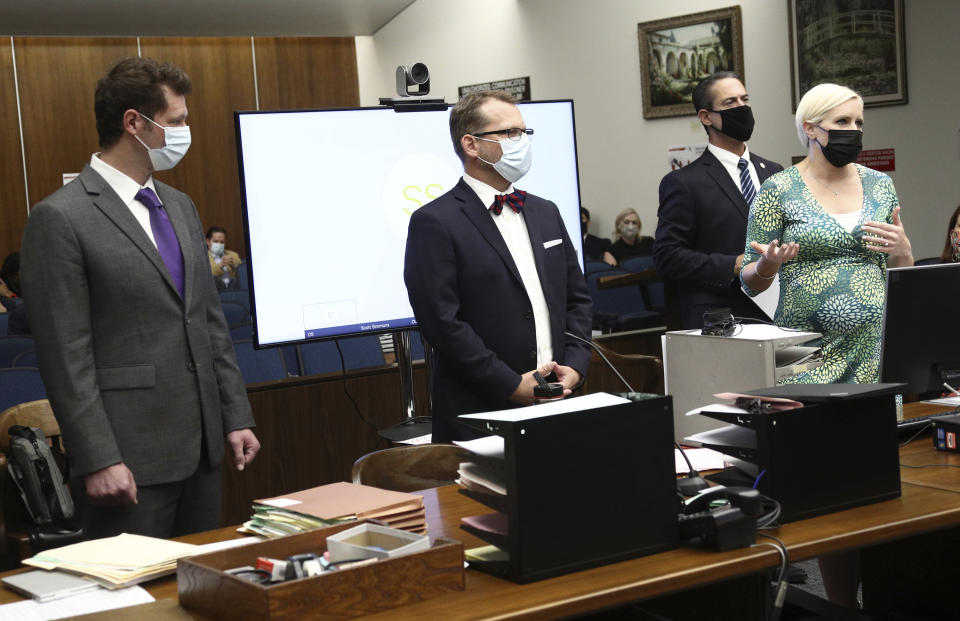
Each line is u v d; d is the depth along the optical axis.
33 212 2.29
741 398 1.85
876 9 7.88
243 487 3.84
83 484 2.31
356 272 3.66
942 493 1.92
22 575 1.70
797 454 1.78
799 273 2.72
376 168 3.69
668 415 1.64
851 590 2.73
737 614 1.73
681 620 1.81
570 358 2.64
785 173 2.79
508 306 2.57
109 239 2.30
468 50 11.20
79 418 2.23
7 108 10.77
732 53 8.89
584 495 1.56
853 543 1.69
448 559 1.47
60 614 1.50
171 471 2.36
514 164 2.57
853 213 2.68
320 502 1.84
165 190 2.50
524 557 1.51
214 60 11.61
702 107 3.64
